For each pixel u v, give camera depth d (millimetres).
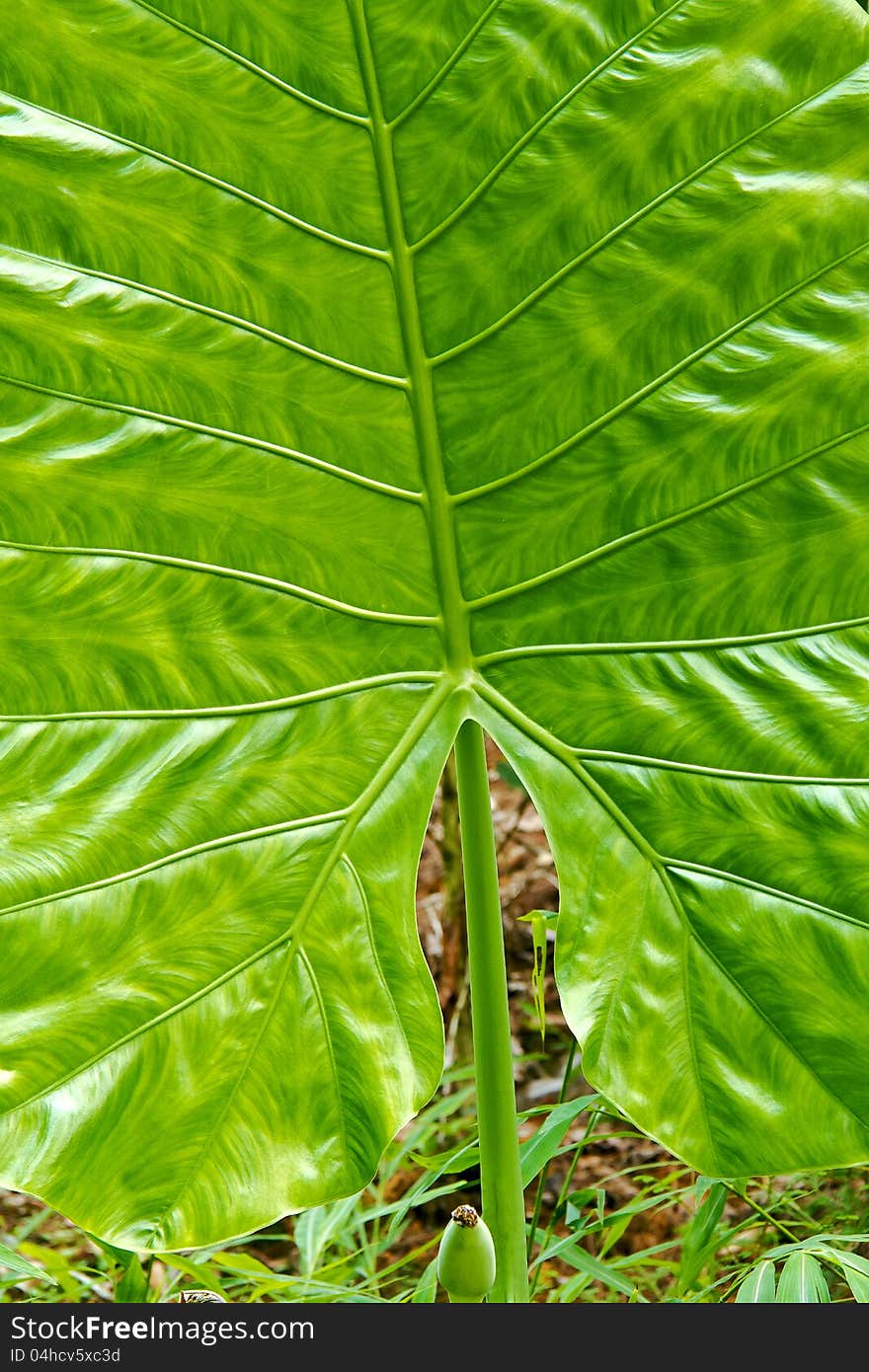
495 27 1767
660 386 1770
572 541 1785
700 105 1756
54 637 1749
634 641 1781
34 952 1723
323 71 1768
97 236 1752
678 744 1772
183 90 1759
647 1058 1741
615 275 1769
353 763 1778
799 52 1751
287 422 1778
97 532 1757
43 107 1748
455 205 1774
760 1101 1735
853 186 1748
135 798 1748
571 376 1776
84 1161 1703
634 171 1762
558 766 1780
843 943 1749
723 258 1758
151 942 1737
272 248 1771
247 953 1748
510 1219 1750
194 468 1769
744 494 1765
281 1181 1722
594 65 1764
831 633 1762
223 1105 1727
